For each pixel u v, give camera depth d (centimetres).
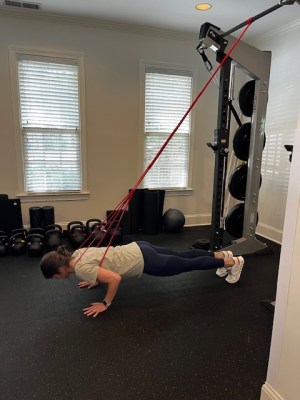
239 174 329
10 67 358
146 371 174
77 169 410
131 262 225
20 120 374
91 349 191
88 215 424
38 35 361
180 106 434
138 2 323
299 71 359
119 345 196
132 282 283
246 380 169
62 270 213
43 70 371
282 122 387
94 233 316
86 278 216
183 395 158
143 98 414
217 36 274
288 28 370
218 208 321
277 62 392
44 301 246
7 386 162
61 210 412
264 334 209
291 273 134
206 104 444
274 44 395
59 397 156
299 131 128
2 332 206
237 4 324
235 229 345
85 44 379
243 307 243
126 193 434
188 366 179
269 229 414
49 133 389
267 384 151
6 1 324
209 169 466
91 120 400
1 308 235
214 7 333
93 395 157
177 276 296
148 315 230
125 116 412
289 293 135
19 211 369
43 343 196
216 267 260
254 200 330
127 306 241
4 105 365
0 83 359
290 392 138
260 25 374
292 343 135
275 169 400
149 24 383
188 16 358
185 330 212
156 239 404
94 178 417
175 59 418
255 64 299
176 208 462
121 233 379
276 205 401
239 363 181
